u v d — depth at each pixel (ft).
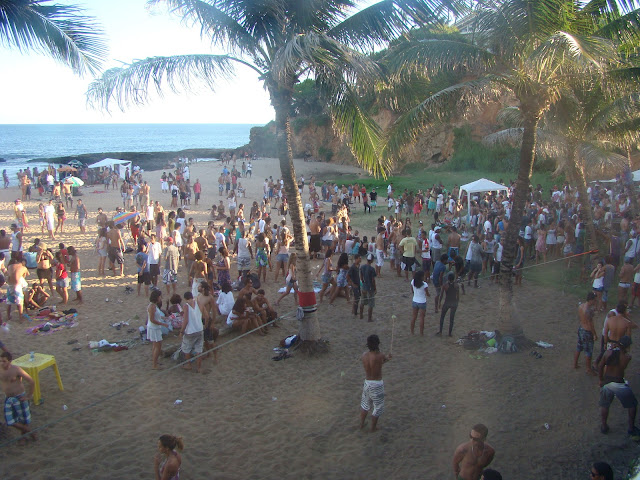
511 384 29.07
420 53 30.71
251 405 27.48
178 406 27.22
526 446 23.02
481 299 45.03
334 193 110.93
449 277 35.94
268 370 31.78
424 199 102.89
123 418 25.89
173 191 100.89
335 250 65.31
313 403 27.68
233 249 63.10
